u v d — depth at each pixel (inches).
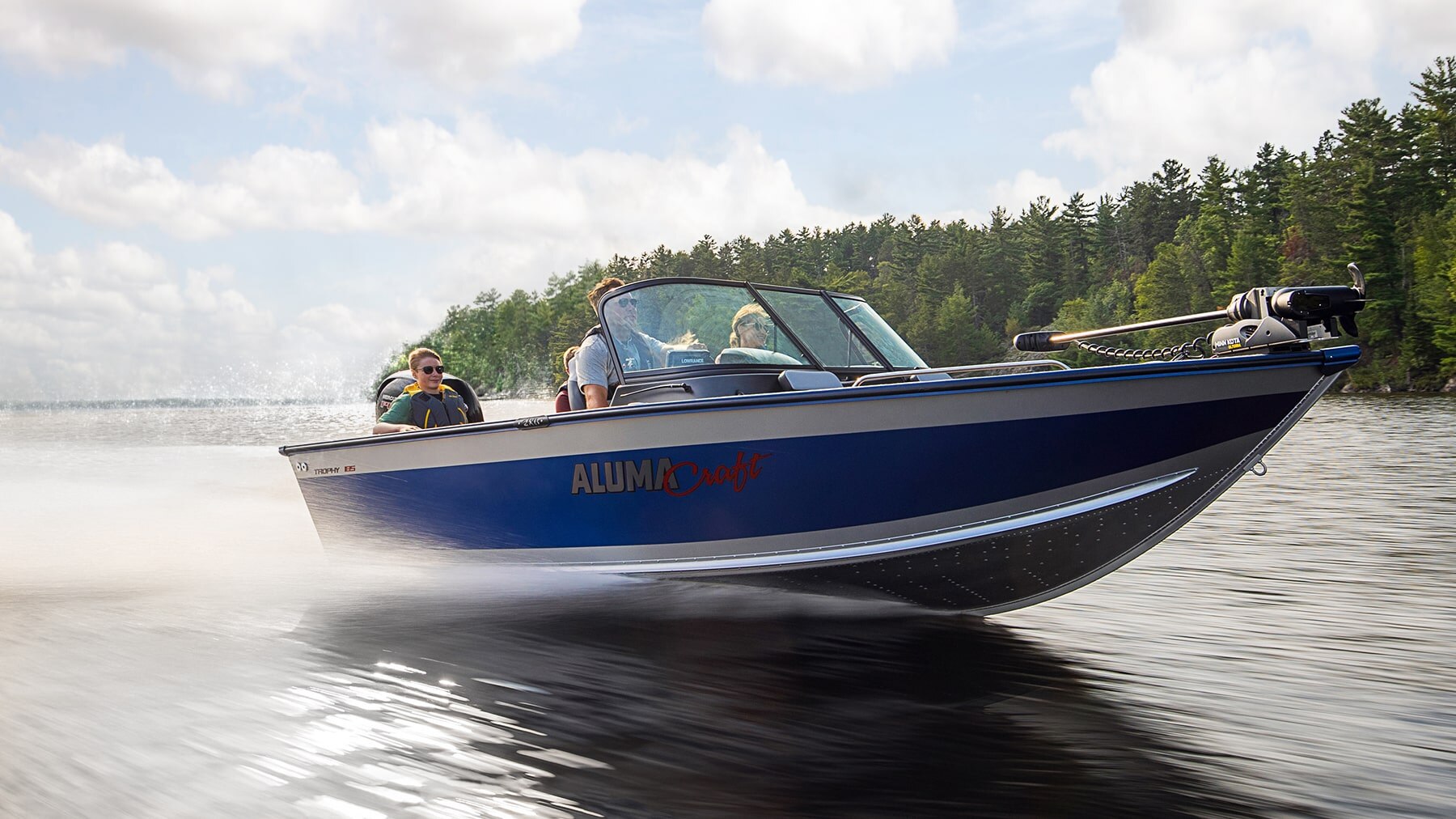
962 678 146.1
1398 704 130.3
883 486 172.9
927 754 116.6
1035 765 113.3
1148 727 124.8
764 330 205.3
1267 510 305.1
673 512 186.2
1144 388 162.1
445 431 208.2
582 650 159.9
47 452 675.4
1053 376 161.9
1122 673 147.5
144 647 162.9
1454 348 2284.7
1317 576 207.9
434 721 126.1
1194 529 273.9
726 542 185.3
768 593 191.9
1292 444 577.3
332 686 140.6
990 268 5002.5
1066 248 4926.2
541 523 202.2
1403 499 318.3
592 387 206.5
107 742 117.9
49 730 122.0
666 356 202.2
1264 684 140.0
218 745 117.2
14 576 231.9
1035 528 172.6
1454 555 226.2
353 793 103.7
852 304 221.6
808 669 150.2
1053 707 132.7
